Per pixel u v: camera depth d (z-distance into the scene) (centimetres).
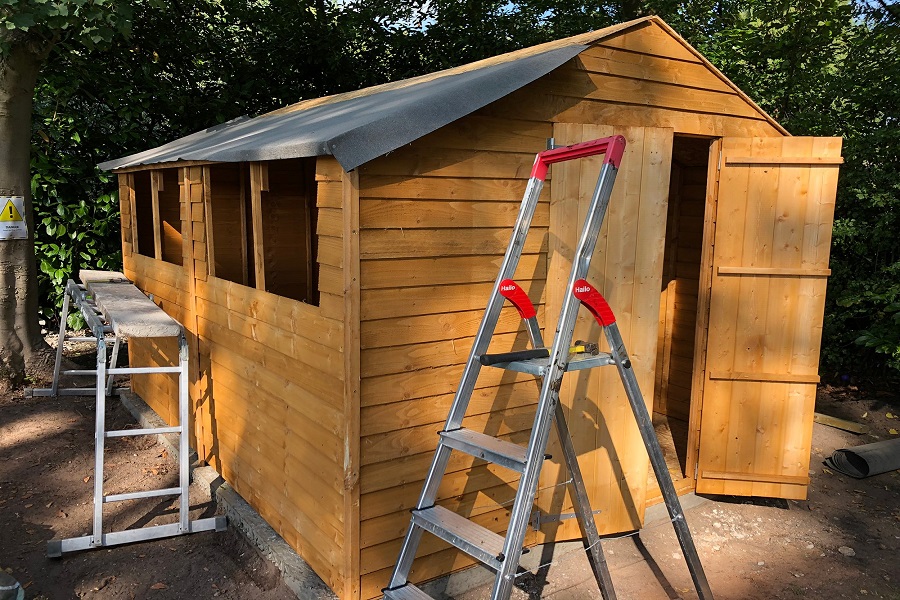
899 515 473
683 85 397
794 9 780
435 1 1079
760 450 450
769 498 488
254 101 971
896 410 681
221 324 434
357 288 288
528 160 339
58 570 364
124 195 667
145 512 430
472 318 331
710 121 415
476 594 350
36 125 742
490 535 267
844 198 745
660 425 598
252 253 597
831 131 762
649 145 380
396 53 1066
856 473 536
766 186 424
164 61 894
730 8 988
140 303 476
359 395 295
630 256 384
